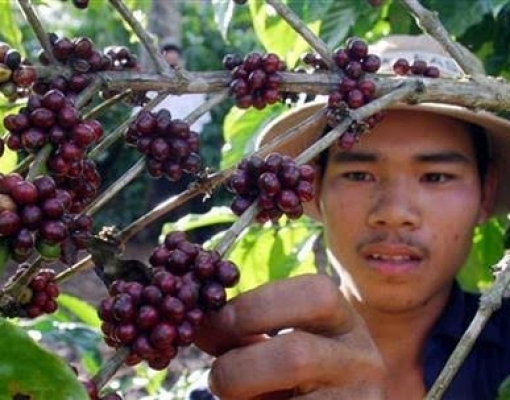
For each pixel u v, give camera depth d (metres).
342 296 1.28
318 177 2.35
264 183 1.22
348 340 1.28
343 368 1.26
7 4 1.80
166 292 1.12
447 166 2.12
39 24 1.28
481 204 2.34
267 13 2.59
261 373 1.23
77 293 8.20
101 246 1.21
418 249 2.10
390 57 2.18
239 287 2.93
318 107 2.22
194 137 1.35
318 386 1.27
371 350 1.29
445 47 1.51
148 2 2.22
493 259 2.83
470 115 2.08
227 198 8.18
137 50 6.57
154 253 1.18
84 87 1.30
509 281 1.24
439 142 2.11
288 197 1.23
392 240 2.10
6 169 1.62
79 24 11.36
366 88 1.41
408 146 2.10
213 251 1.18
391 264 2.12
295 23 1.45
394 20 2.72
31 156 1.23
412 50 2.19
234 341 1.25
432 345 2.18
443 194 2.12
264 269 2.92
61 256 1.20
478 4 2.52
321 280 1.27
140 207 9.73
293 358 1.22
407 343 2.23
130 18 1.34
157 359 1.13
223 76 1.41
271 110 2.99
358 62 1.44
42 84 1.30
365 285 2.16
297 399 1.26
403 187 2.11
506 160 2.31
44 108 1.17
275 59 1.41
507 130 2.15
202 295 1.15
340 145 1.37
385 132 2.11
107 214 9.77
